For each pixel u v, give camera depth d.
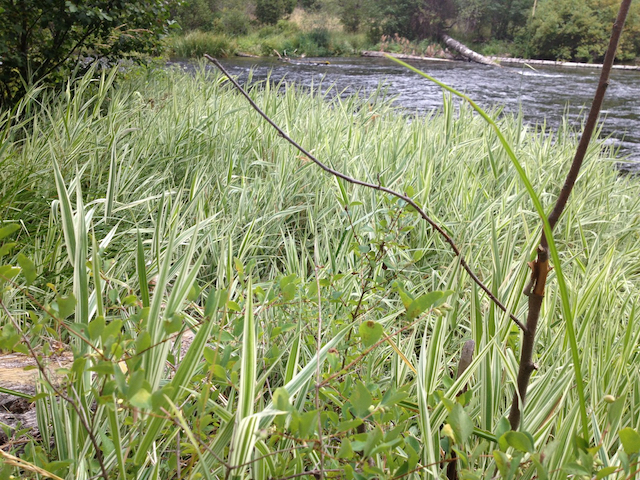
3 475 0.98
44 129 3.78
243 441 0.89
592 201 3.90
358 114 5.06
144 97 5.16
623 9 0.88
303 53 26.11
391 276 2.13
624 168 6.34
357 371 1.58
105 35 5.02
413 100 11.59
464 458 0.93
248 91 5.53
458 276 1.84
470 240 2.75
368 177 3.30
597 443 1.30
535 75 18.39
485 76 17.69
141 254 1.34
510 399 1.58
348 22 30.53
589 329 1.78
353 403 0.92
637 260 2.97
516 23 27.48
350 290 2.03
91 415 1.20
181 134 3.99
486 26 28.92
